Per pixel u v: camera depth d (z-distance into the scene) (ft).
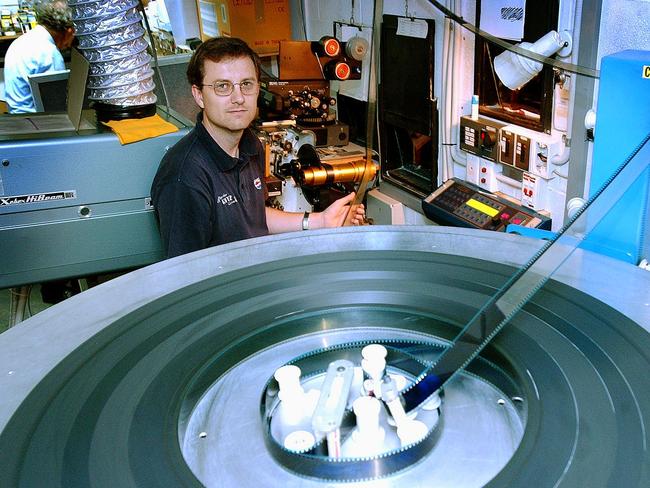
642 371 2.18
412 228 3.36
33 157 4.87
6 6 15.62
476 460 2.08
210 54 5.49
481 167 8.34
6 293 10.18
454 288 2.86
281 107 9.47
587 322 2.50
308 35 12.46
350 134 11.05
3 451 2.01
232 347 2.58
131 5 5.40
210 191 5.56
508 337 2.47
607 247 3.44
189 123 5.81
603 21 5.93
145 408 2.24
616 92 3.40
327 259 3.16
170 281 3.03
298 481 2.04
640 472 1.77
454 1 8.14
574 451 1.89
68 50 11.16
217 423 2.33
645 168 3.00
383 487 2.01
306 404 2.36
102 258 5.41
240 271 3.10
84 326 2.68
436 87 8.93
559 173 7.07
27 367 2.42
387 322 2.85
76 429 2.12
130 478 1.94
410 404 2.26
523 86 7.84
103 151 5.10
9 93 10.98
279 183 8.68
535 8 6.94
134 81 5.54
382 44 9.70
